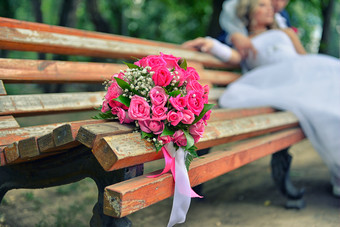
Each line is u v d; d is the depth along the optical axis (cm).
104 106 147
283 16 389
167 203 296
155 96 135
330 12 800
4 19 189
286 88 302
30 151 143
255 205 292
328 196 308
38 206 260
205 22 961
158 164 379
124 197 118
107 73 239
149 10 1260
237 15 346
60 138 132
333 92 288
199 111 136
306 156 458
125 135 133
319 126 274
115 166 123
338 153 275
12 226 224
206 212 276
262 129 225
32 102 189
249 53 347
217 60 338
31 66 197
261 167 412
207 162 161
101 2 1136
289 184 279
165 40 1247
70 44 220
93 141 124
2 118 172
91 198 286
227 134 186
